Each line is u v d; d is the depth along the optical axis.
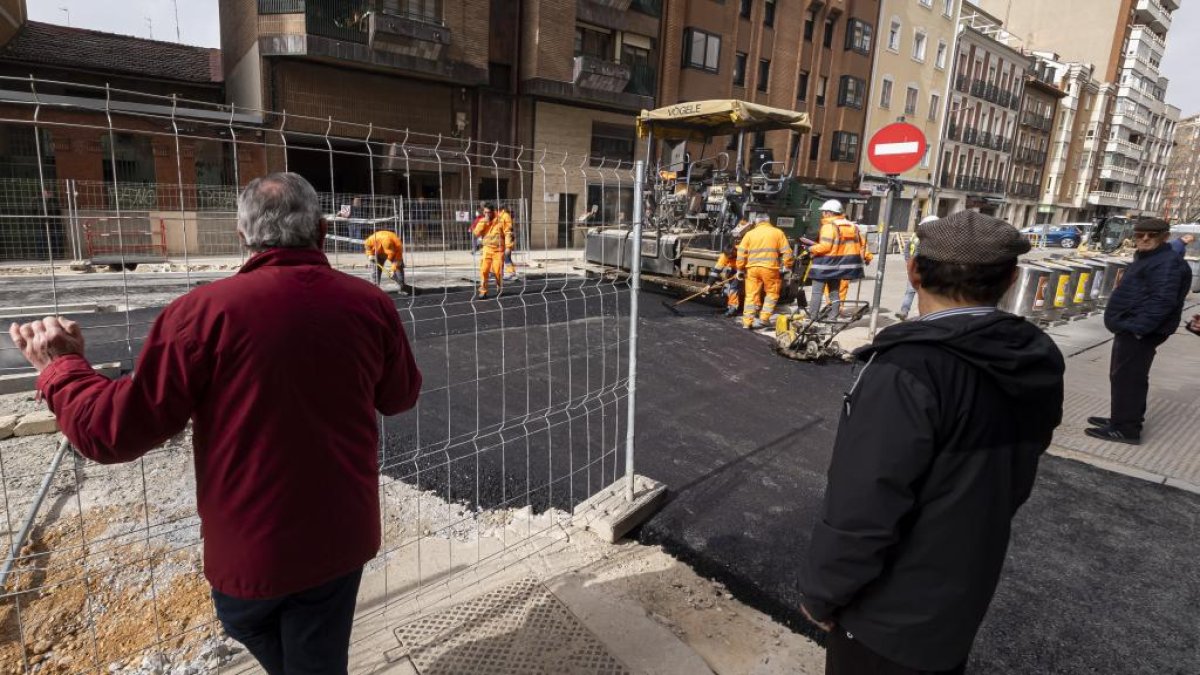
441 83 18.45
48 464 3.68
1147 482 4.15
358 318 1.57
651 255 10.37
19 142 12.23
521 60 20.06
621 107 21.97
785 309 9.57
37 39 16.84
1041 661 2.50
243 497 1.44
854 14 31.25
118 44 18.52
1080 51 57.28
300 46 15.09
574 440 4.44
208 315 1.37
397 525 3.24
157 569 2.77
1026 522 3.60
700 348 7.06
